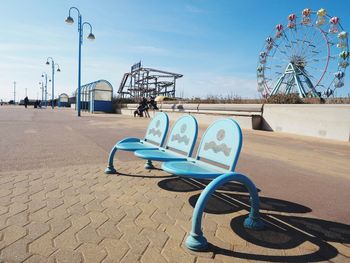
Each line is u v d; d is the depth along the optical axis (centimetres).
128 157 696
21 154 696
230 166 361
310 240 314
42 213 357
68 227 322
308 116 1249
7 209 366
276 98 1670
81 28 2436
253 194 332
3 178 496
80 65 2444
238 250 288
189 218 357
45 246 282
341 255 286
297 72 2667
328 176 592
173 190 459
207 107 1992
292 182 538
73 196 419
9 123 1491
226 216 368
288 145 982
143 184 486
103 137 1036
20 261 256
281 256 281
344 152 876
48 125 1452
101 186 469
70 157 680
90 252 274
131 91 4697
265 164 684
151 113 2444
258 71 2933
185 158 433
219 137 404
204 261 266
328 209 407
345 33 2200
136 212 370
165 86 4238
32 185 462
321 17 2392
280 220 364
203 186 482
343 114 1117
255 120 1459
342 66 2211
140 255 272
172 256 272
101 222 338
